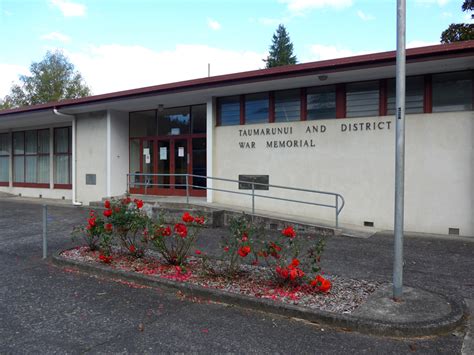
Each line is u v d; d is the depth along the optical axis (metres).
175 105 13.88
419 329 3.94
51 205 15.13
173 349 3.71
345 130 10.34
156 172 14.74
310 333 4.05
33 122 17.45
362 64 8.88
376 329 3.99
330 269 6.23
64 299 5.05
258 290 5.00
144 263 6.27
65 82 46.09
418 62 8.45
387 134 9.85
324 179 10.62
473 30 19.97
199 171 13.81
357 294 4.87
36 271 6.36
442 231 9.30
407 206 9.66
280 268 5.05
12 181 19.86
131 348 3.73
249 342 3.85
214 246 7.87
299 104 11.04
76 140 15.58
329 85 10.63
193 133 13.93
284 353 3.64
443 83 9.34
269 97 11.44
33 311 4.66
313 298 4.72
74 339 3.93
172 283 5.31
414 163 9.58
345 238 8.67
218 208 10.73
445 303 4.55
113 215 6.43
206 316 4.48
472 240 8.55
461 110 9.16
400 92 4.46
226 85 10.79
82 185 15.40
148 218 6.50
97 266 6.14
